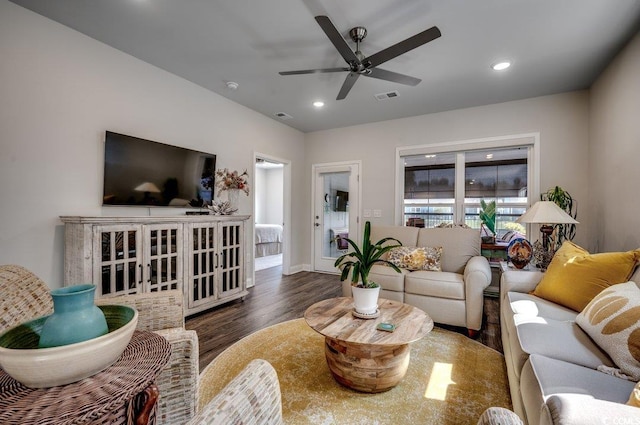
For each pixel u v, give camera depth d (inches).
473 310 100.3
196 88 138.4
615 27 91.9
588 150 136.5
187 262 112.7
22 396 22.6
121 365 26.9
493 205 162.1
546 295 76.4
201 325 109.7
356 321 73.4
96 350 23.9
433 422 58.6
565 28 93.2
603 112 119.0
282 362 82.2
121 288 94.0
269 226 294.0
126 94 111.8
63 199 95.4
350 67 96.0
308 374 75.9
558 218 100.0
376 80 129.8
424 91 141.9
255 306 132.6
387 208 187.6
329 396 66.8
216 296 124.7
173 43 104.9
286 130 200.1
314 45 105.6
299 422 58.7
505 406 63.3
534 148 147.5
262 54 111.9
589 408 25.4
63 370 22.6
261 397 23.0
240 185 147.9
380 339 63.4
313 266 215.2
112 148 105.2
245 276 140.1
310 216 216.8
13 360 21.5
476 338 99.9
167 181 123.2
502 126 154.9
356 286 77.0
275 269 221.5
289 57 114.0
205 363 82.3
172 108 128.0
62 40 94.7
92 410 21.3
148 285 100.4
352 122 193.3
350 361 67.6
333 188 211.2
